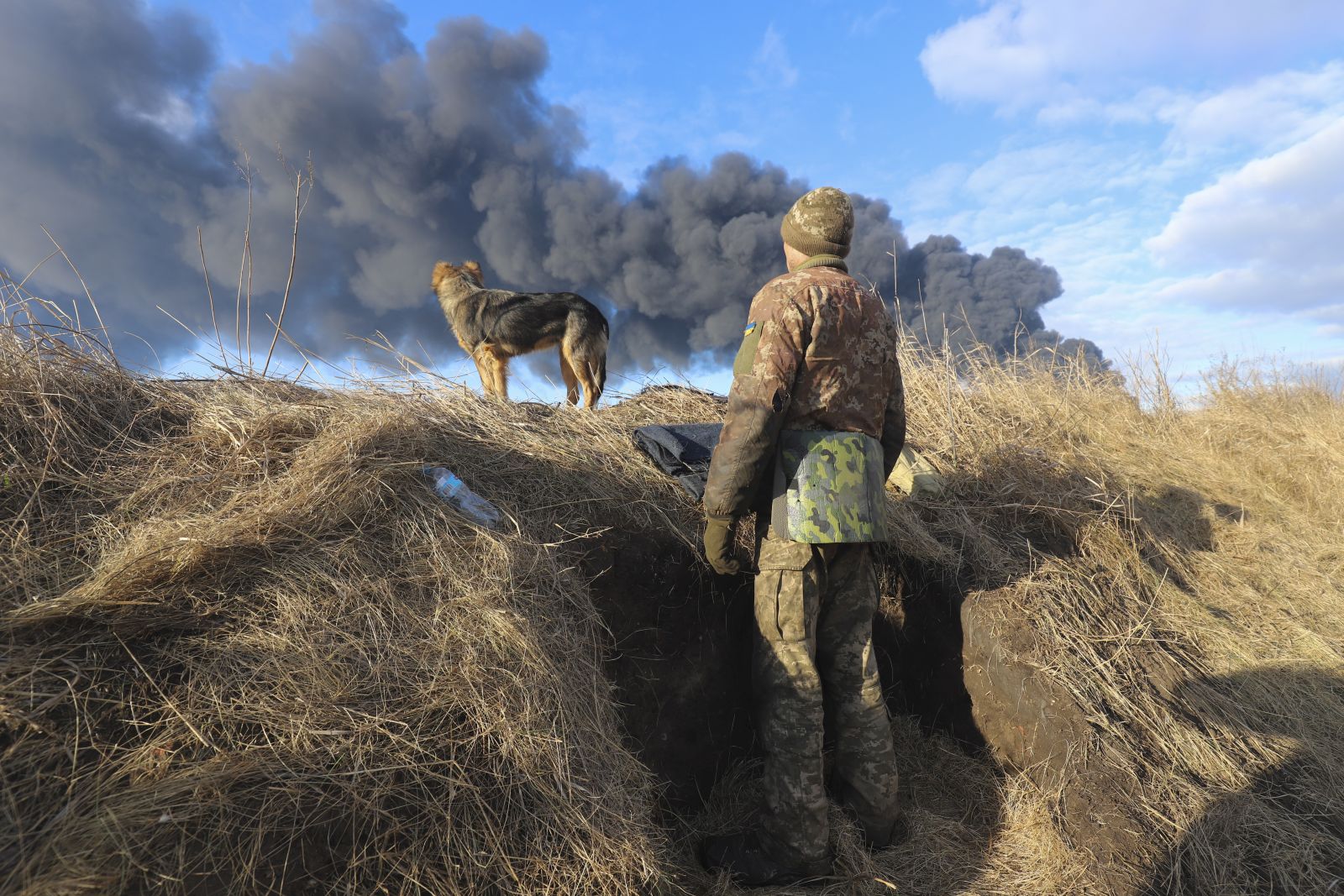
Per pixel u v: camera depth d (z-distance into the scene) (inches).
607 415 133.0
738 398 80.4
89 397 85.7
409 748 61.6
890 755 86.7
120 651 60.1
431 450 93.8
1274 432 199.8
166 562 66.3
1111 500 137.1
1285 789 89.8
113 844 48.9
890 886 78.2
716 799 94.7
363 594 71.0
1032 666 94.7
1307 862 79.9
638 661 90.3
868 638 88.4
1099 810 83.4
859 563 88.0
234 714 58.6
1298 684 108.3
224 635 63.8
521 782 63.8
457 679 66.7
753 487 81.0
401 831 58.4
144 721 56.6
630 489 102.3
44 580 64.5
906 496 124.8
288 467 83.3
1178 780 87.0
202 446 84.3
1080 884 79.2
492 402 116.3
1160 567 129.8
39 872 46.6
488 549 80.1
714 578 98.7
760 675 84.7
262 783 55.5
